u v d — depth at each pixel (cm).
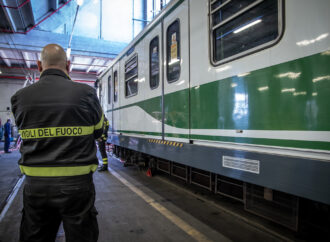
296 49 182
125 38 1614
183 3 331
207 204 359
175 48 353
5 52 1427
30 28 1184
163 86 386
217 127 264
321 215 224
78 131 142
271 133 200
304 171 173
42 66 160
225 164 249
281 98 193
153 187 454
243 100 229
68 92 144
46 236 147
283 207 230
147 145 438
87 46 1421
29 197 137
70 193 134
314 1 171
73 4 1273
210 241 249
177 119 343
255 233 264
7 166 714
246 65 227
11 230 281
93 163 149
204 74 287
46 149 138
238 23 242
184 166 415
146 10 1644
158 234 267
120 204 362
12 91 1895
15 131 1853
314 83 169
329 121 159
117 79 648
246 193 272
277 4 199
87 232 140
